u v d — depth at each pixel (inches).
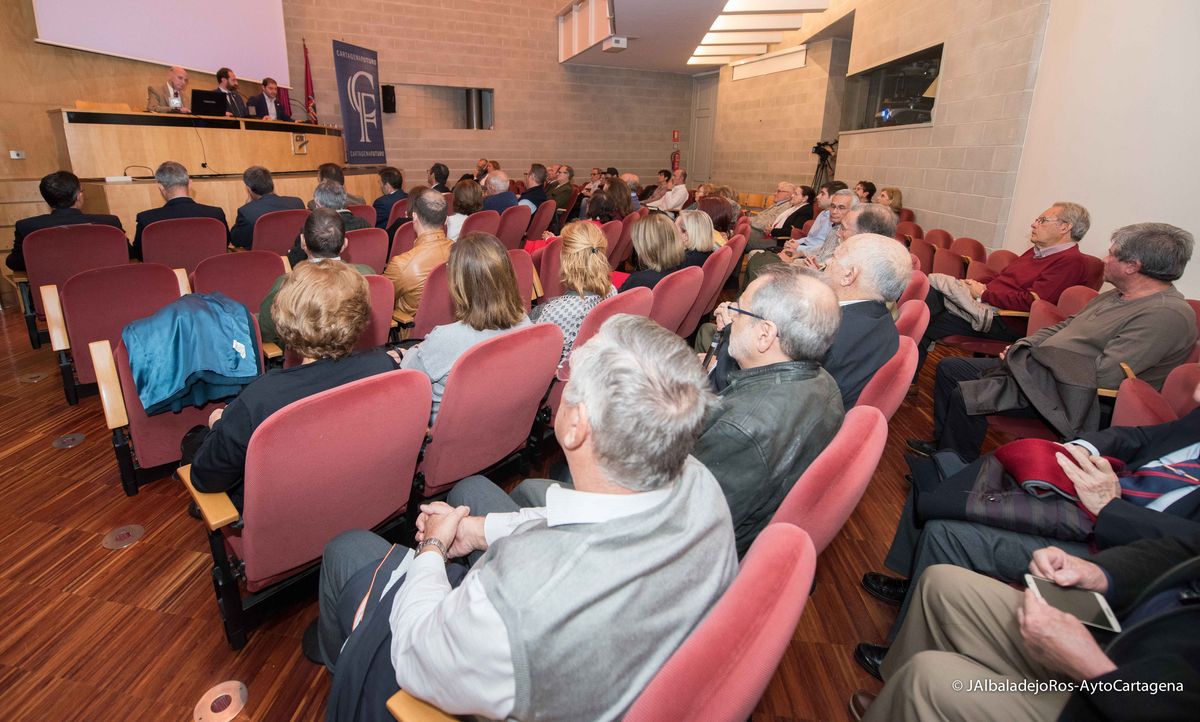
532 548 25.9
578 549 25.1
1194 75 104.8
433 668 26.7
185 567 68.2
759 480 44.8
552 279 148.0
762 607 24.1
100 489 82.4
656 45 331.6
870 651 57.7
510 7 380.8
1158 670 30.0
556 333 62.4
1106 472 51.7
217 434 46.8
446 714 30.0
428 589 32.9
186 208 154.4
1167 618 32.5
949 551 52.9
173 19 237.6
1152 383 77.9
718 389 66.4
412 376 47.0
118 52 216.8
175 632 59.0
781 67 345.4
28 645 57.0
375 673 33.9
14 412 104.7
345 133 314.3
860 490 37.3
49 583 65.1
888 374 53.8
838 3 278.4
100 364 73.5
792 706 53.7
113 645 57.4
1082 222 111.3
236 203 218.7
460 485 53.3
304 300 49.3
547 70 403.5
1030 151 152.9
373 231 141.6
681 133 459.8
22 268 131.6
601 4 311.1
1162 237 75.7
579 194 323.0
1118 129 122.6
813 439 47.1
